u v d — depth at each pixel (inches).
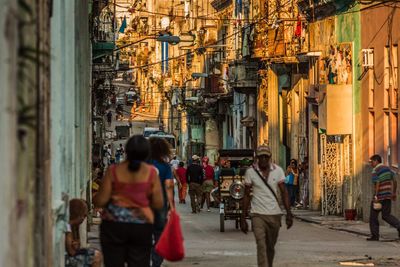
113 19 2175.2
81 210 637.9
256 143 2856.8
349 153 1852.9
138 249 535.5
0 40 300.4
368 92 1779.0
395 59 1624.0
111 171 534.0
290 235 1460.4
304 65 2305.6
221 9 3612.2
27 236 338.3
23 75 331.3
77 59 910.4
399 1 1385.3
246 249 1170.0
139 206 531.8
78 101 919.0
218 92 3363.7
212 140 3732.8
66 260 614.5
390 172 1317.7
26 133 336.5
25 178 333.7
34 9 354.0
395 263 986.1
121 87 7534.5
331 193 1908.2
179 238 570.3
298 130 2365.9
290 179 2194.9
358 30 1850.4
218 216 2000.5
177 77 4842.5
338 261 999.0
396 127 1627.7
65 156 613.3
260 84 2736.2
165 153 737.6
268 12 2481.5
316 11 2092.8
